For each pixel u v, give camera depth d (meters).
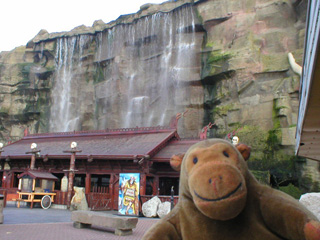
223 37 47.91
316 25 6.26
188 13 52.78
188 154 3.33
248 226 3.12
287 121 37.28
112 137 31.53
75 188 23.25
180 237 3.36
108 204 25.00
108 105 57.41
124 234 12.61
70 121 61.81
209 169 2.91
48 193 24.39
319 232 2.58
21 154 31.47
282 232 3.00
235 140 19.09
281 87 39.19
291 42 42.91
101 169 26.56
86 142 32.00
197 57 50.66
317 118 12.62
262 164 36.97
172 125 29.03
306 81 9.35
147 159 23.84
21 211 20.78
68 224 15.24
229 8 48.09
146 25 57.53
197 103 49.03
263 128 39.19
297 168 35.22
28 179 24.73
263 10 45.56
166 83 52.88
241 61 43.09
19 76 65.81
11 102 65.62
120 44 59.38
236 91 43.28
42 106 65.50
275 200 3.09
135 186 21.00
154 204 20.70
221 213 2.80
